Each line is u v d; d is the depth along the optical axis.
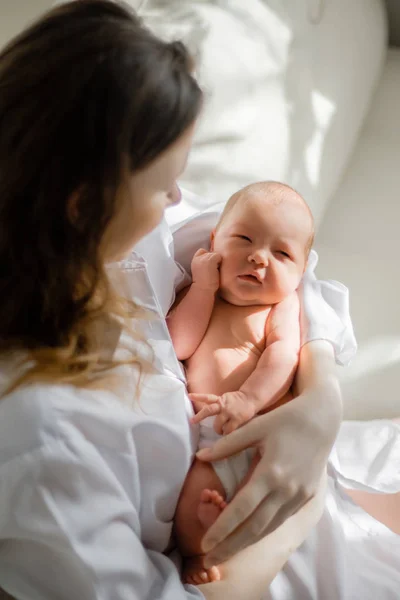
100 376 0.70
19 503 0.63
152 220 0.65
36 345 0.67
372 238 1.41
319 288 1.01
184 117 0.58
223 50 1.18
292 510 0.76
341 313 1.02
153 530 0.76
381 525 0.97
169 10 1.19
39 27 0.58
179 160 0.63
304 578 0.83
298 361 0.88
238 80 1.18
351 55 1.51
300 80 1.33
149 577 0.69
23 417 0.63
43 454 0.63
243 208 0.91
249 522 0.73
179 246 1.02
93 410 0.67
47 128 0.56
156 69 0.56
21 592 0.67
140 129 0.56
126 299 0.73
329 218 1.45
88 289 0.65
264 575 0.76
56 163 0.57
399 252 1.37
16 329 0.67
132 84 0.55
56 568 0.66
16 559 0.67
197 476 0.78
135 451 0.73
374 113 1.70
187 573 0.77
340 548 0.87
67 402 0.65
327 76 1.42
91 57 0.54
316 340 0.90
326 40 1.44
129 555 0.67
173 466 0.76
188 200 1.09
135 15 0.60
